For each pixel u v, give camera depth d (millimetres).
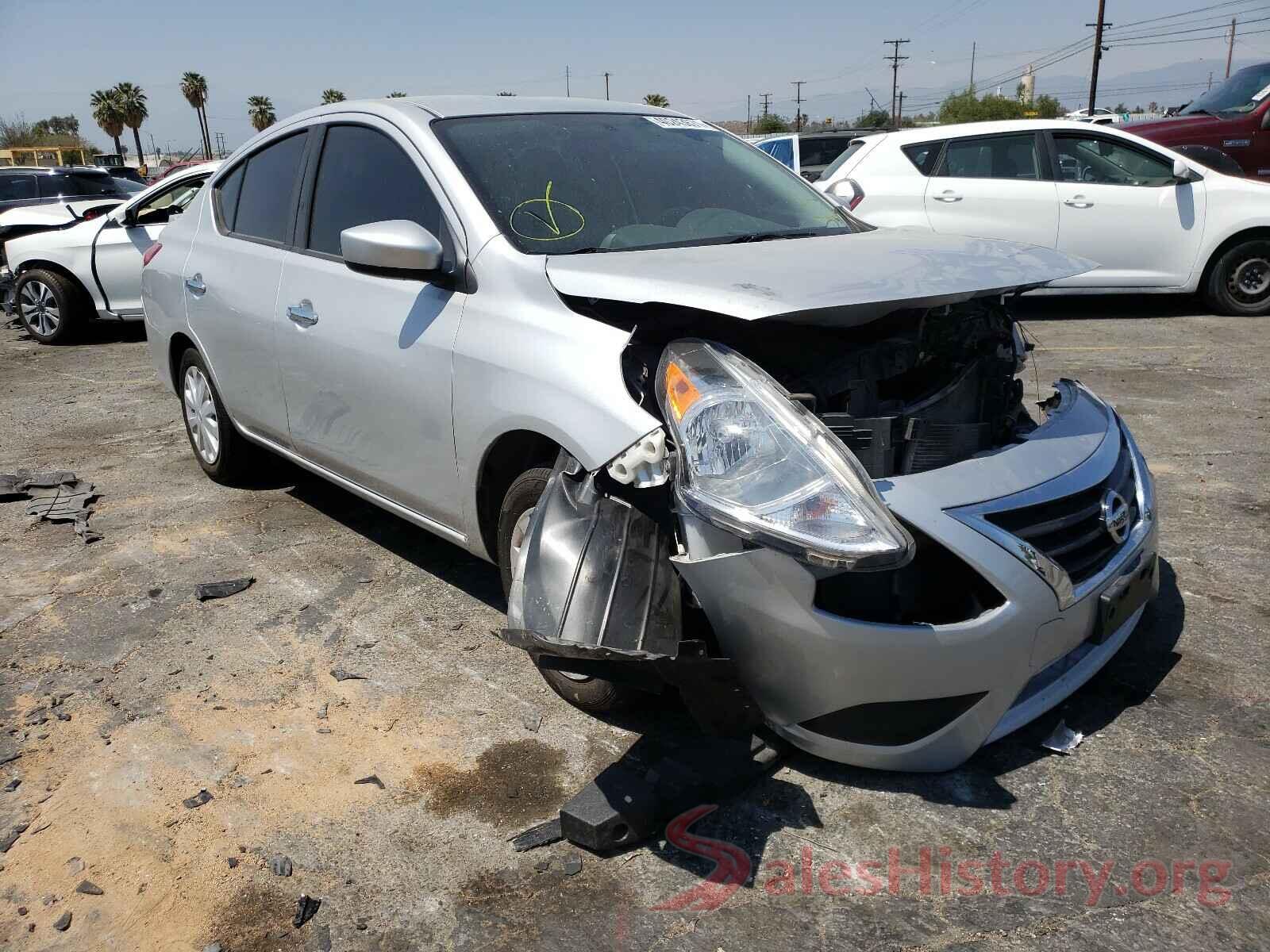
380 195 3521
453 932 2160
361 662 3277
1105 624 2566
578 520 2553
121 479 5203
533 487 2910
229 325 4246
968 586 2367
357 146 3691
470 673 3197
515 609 2531
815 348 2736
